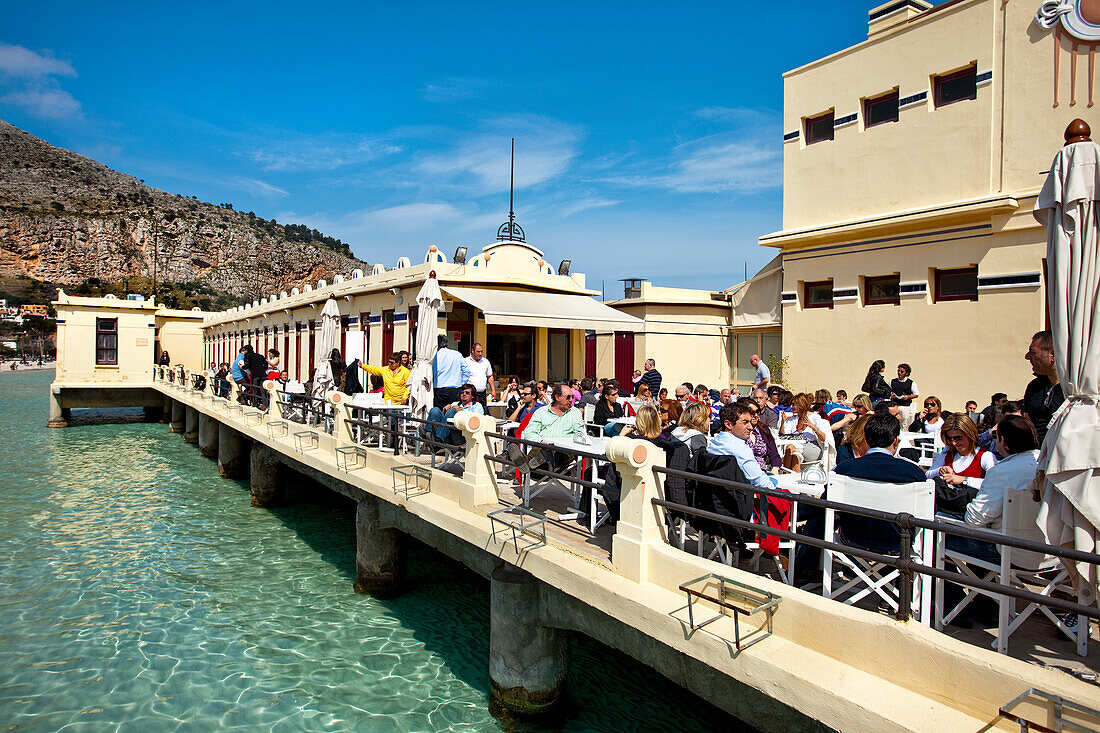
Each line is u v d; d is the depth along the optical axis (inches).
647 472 193.3
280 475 605.0
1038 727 109.3
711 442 212.4
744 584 164.1
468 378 440.8
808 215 600.4
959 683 125.1
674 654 183.6
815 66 590.6
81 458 857.5
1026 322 450.3
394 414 385.4
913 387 410.6
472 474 276.5
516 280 601.3
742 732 255.9
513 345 636.1
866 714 126.6
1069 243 133.3
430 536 315.0
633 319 567.2
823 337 585.0
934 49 506.3
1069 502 133.5
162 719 259.3
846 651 143.6
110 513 577.9
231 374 735.7
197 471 778.2
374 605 376.5
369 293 698.8
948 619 154.7
